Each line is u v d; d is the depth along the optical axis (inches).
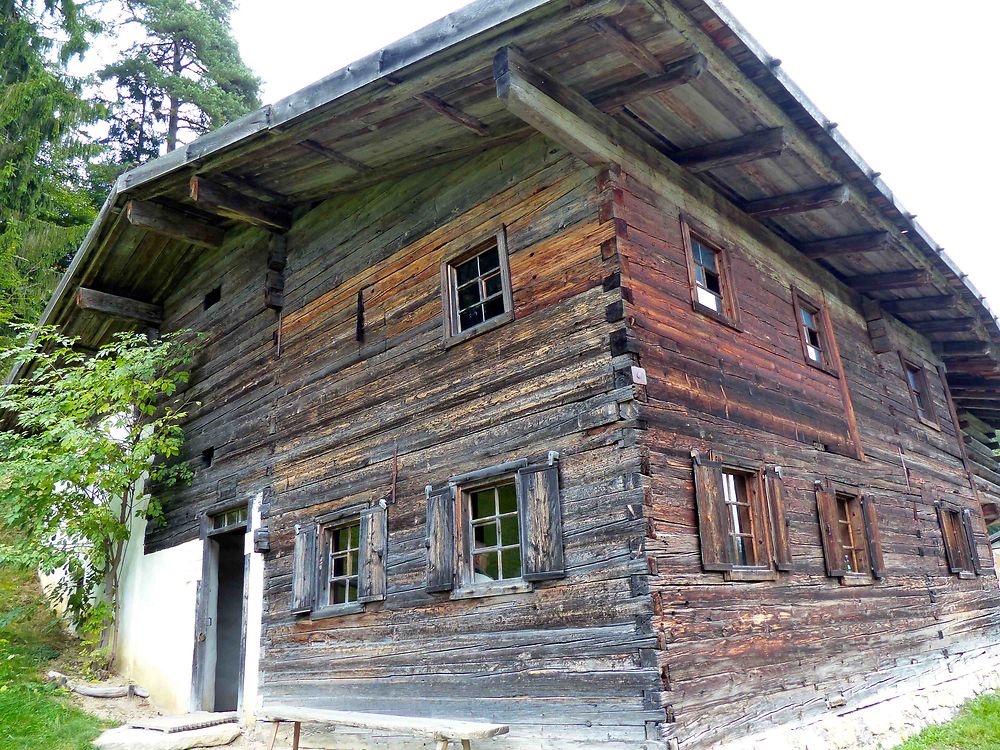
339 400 293.0
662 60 199.8
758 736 205.8
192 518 360.8
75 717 297.1
